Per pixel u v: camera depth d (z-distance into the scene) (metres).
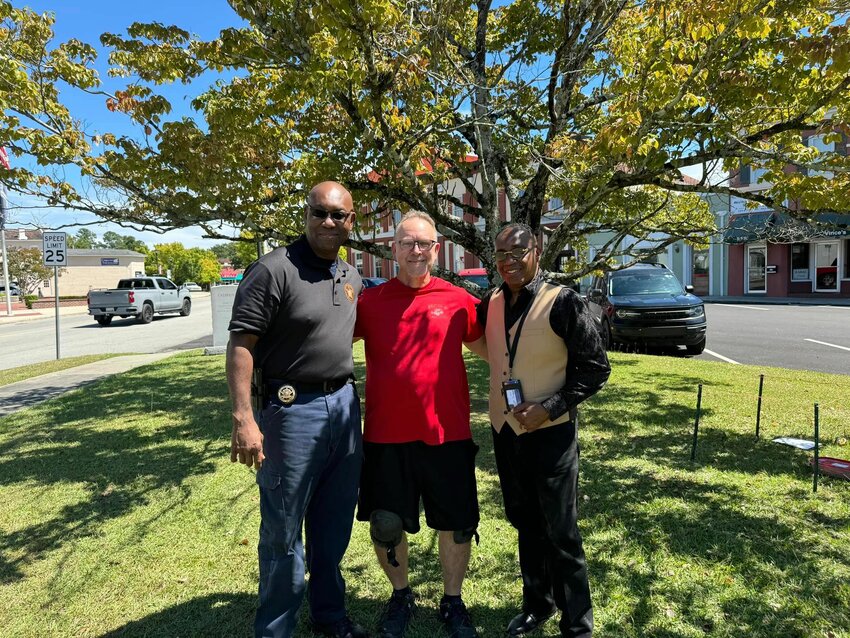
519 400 2.31
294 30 3.86
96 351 14.52
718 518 3.47
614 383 7.51
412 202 5.73
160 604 2.82
